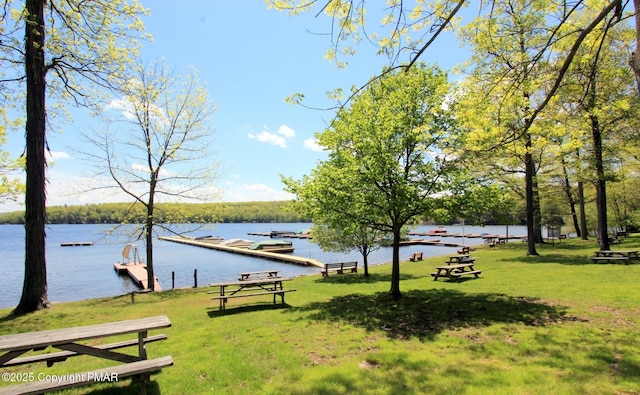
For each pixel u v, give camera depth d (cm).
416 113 912
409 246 4550
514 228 9806
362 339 650
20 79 1084
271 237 7731
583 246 2173
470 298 934
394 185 883
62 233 9769
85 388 475
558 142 1138
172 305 1106
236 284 999
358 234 1672
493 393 416
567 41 663
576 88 797
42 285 1082
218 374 511
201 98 1603
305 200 988
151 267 1507
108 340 722
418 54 407
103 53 1148
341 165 982
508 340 605
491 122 859
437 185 891
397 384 453
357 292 1172
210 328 768
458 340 617
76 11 1064
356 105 955
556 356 521
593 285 991
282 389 456
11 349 388
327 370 510
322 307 935
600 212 1612
